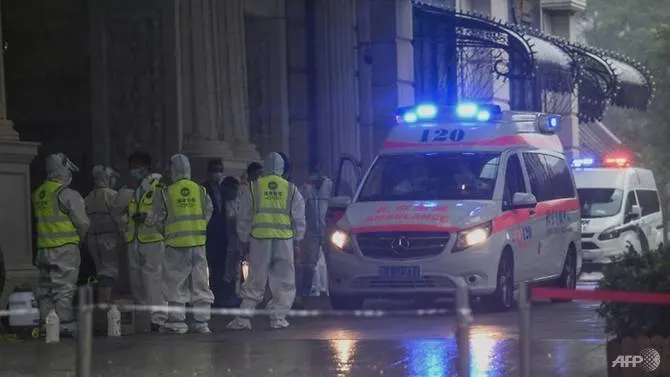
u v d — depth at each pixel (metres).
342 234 29.33
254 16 43.28
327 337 24.12
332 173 44.94
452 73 51.44
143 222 26.34
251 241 26.73
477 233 28.75
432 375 18.52
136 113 36.62
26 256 28.41
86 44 38.00
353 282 29.16
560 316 28.20
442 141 31.23
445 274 28.58
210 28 36.91
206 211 26.42
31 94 38.50
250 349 22.08
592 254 45.62
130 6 36.66
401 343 22.38
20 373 19.41
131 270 26.52
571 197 34.38
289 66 45.16
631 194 46.97
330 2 45.06
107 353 21.78
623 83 54.38
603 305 17.36
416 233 28.77
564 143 64.06
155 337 24.94
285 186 26.94
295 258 27.25
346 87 45.50
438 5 52.75
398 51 46.59
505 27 47.50
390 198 30.31
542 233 31.75
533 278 31.27
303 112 45.09
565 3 67.94
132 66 36.69
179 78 36.41
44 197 25.47
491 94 55.59
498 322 26.69
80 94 38.12
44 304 25.52
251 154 38.19
